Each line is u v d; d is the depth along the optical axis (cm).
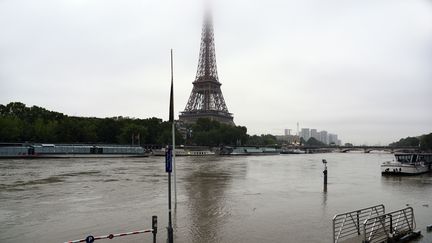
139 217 4209
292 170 11900
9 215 4284
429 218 4244
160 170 10750
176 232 3550
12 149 16038
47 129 19538
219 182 7862
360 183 8000
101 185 7044
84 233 3506
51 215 4297
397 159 10875
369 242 2895
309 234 3488
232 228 3719
